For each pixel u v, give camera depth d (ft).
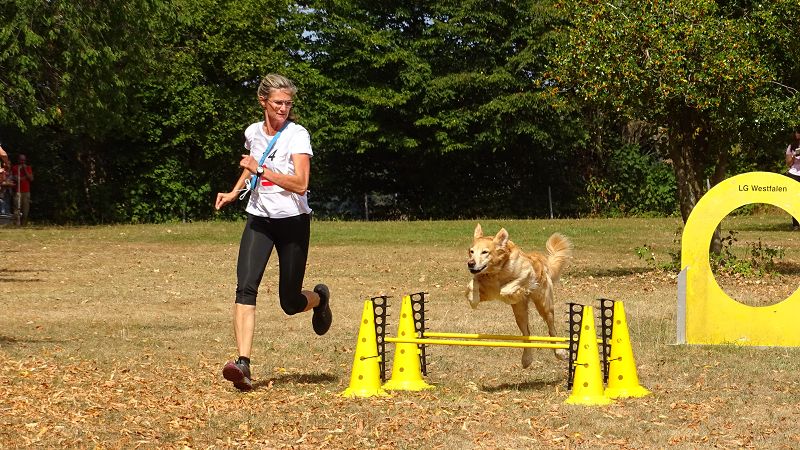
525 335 24.61
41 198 103.55
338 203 127.03
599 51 44.80
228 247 70.44
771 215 102.73
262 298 43.55
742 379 24.36
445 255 63.98
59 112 86.99
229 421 19.83
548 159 122.83
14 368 25.53
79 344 30.55
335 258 61.98
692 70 43.80
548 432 18.90
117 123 92.68
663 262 56.08
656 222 91.56
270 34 111.96
